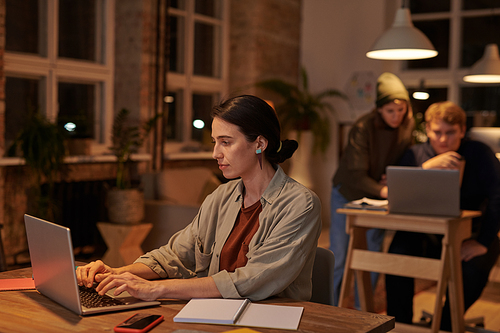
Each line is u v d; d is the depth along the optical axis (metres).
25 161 4.24
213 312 1.40
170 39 6.22
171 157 5.87
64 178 4.78
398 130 3.68
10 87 4.70
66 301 1.45
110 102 5.53
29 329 1.30
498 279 4.76
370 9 7.05
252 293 1.55
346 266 3.17
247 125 1.68
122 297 1.55
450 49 6.98
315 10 7.46
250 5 6.79
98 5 5.45
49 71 4.93
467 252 3.06
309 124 7.08
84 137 4.93
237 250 1.78
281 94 6.87
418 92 6.41
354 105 7.16
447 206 2.78
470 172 3.21
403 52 4.04
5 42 4.61
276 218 1.68
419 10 7.16
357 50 7.14
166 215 4.64
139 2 5.47
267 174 1.77
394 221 2.97
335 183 3.88
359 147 3.69
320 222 1.70
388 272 3.02
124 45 5.58
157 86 5.68
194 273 1.88
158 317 1.36
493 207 3.08
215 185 5.58
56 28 4.96
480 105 6.82
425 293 4.27
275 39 7.13
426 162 3.11
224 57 6.91
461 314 2.88
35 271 1.61
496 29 6.71
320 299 1.91
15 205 4.55
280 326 1.32
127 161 4.84
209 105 6.87
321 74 7.43
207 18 6.66
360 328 1.32
